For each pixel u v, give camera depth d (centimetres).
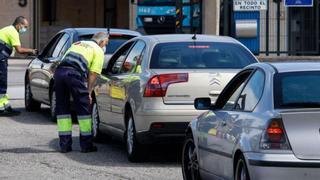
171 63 2325
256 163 1470
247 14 5197
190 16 5494
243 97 1694
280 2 5181
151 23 6081
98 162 2386
